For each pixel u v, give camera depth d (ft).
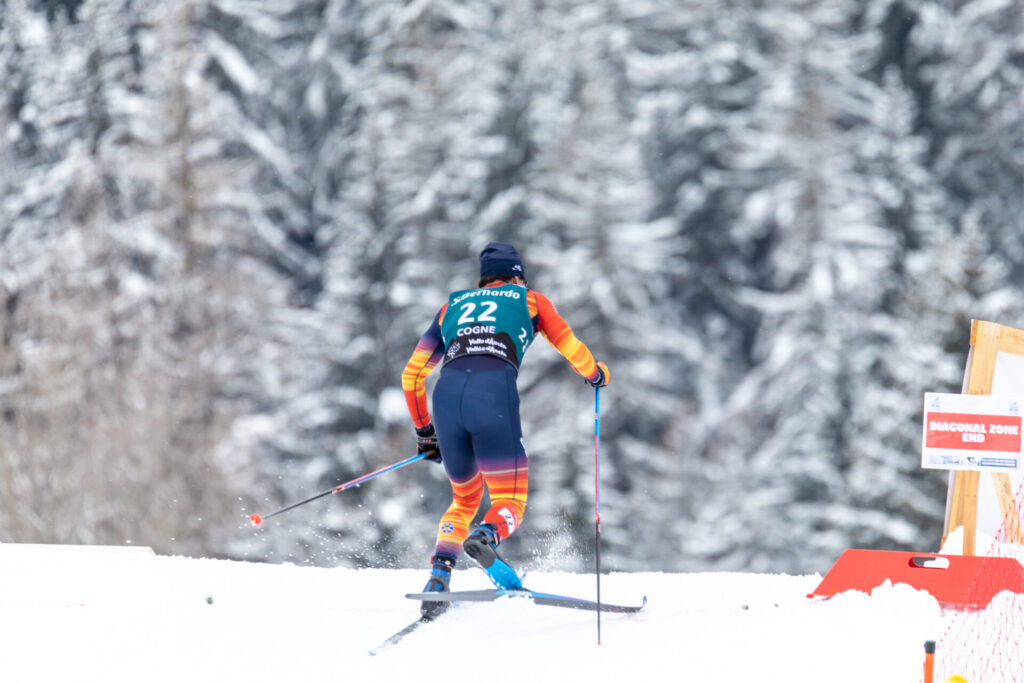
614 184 365.61
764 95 449.89
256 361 314.55
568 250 355.77
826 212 393.09
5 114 390.01
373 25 428.56
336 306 345.31
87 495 247.29
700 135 456.45
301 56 474.49
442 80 395.55
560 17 421.18
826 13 450.30
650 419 335.06
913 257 384.06
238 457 273.54
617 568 290.76
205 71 409.28
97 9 393.50
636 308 345.31
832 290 363.35
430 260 359.66
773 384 342.23
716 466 325.21
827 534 256.73
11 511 244.22
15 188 366.02
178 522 257.96
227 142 415.64
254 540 264.72
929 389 258.57
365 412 319.88
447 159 379.35
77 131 375.86
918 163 428.56
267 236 398.83
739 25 473.67
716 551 304.30
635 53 458.50
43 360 259.60
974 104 441.68
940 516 245.04
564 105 397.19
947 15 456.04
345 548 271.08
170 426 265.75
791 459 313.32
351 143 421.59
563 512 270.26
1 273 294.87
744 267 437.99
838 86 437.99
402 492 278.87
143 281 312.09
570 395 282.97
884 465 253.44
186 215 342.23
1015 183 428.15
